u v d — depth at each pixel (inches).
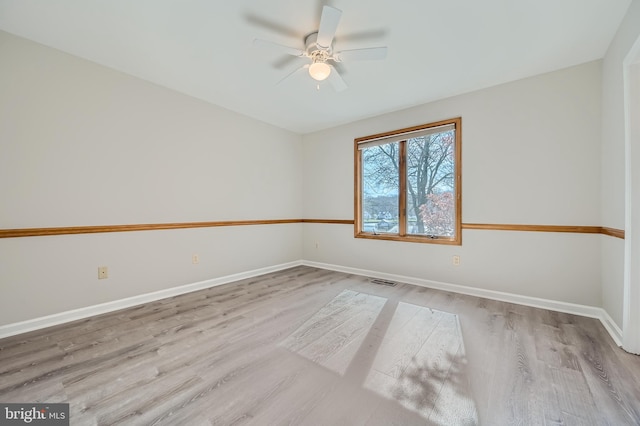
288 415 51.1
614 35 82.5
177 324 91.0
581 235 100.3
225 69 104.8
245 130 154.4
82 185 98.3
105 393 56.9
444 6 71.7
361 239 160.7
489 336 82.3
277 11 73.9
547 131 105.7
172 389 58.2
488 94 117.7
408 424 49.1
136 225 111.4
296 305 108.8
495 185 116.5
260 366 66.7
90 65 99.7
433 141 136.6
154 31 82.8
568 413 51.5
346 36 84.0
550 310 103.9
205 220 135.8
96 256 101.1
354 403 54.2
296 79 111.9
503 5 71.3
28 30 82.9
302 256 191.0
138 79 111.7
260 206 163.3
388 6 71.7
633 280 71.6
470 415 51.1
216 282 139.1
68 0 70.3
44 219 90.7
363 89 120.4
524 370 64.9
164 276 119.8
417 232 142.6
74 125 96.5
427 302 112.3
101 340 79.8
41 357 70.6
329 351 73.8
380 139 152.6
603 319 92.2
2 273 82.9
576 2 70.2
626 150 73.0
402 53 93.1
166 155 121.0
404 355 71.9
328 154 176.6
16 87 85.7
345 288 132.1
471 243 122.6
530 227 109.1
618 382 59.9
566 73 102.0
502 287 115.3
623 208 77.7
